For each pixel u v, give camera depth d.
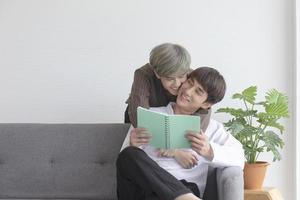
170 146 1.91
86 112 2.96
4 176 2.49
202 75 2.00
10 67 2.99
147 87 2.19
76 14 2.98
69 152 2.50
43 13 2.98
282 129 2.59
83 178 2.47
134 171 1.86
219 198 1.96
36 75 2.98
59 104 2.97
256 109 2.90
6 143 2.53
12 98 2.99
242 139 2.57
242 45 2.92
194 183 2.01
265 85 2.91
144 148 2.13
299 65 2.85
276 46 2.91
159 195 1.78
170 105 2.19
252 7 2.92
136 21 2.96
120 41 2.96
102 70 2.96
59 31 2.98
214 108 2.91
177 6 2.95
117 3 2.97
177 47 2.06
